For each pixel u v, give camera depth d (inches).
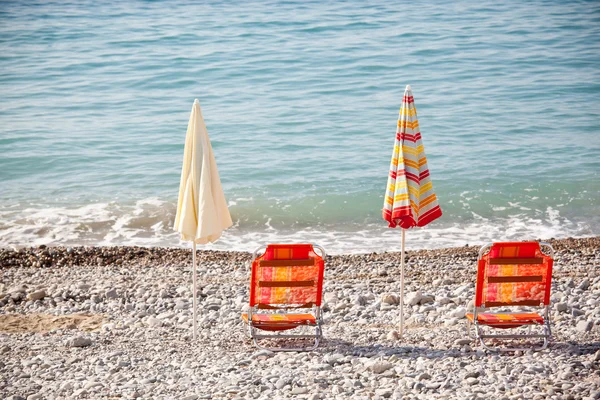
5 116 1037.8
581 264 469.7
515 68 1375.5
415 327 350.0
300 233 590.9
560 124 965.8
